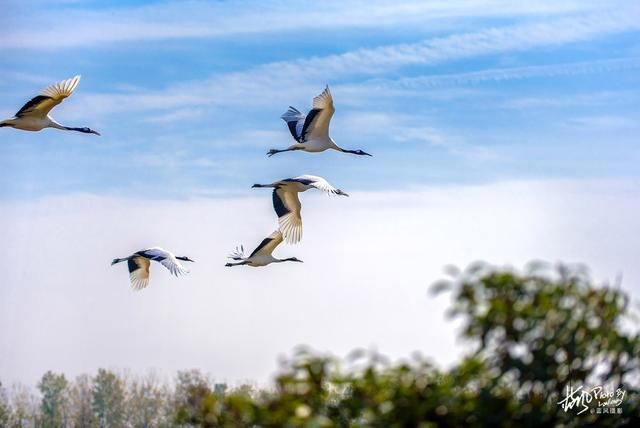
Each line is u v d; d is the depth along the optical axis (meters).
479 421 15.17
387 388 14.85
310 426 14.53
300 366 14.95
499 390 15.35
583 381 15.96
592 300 15.55
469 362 15.03
